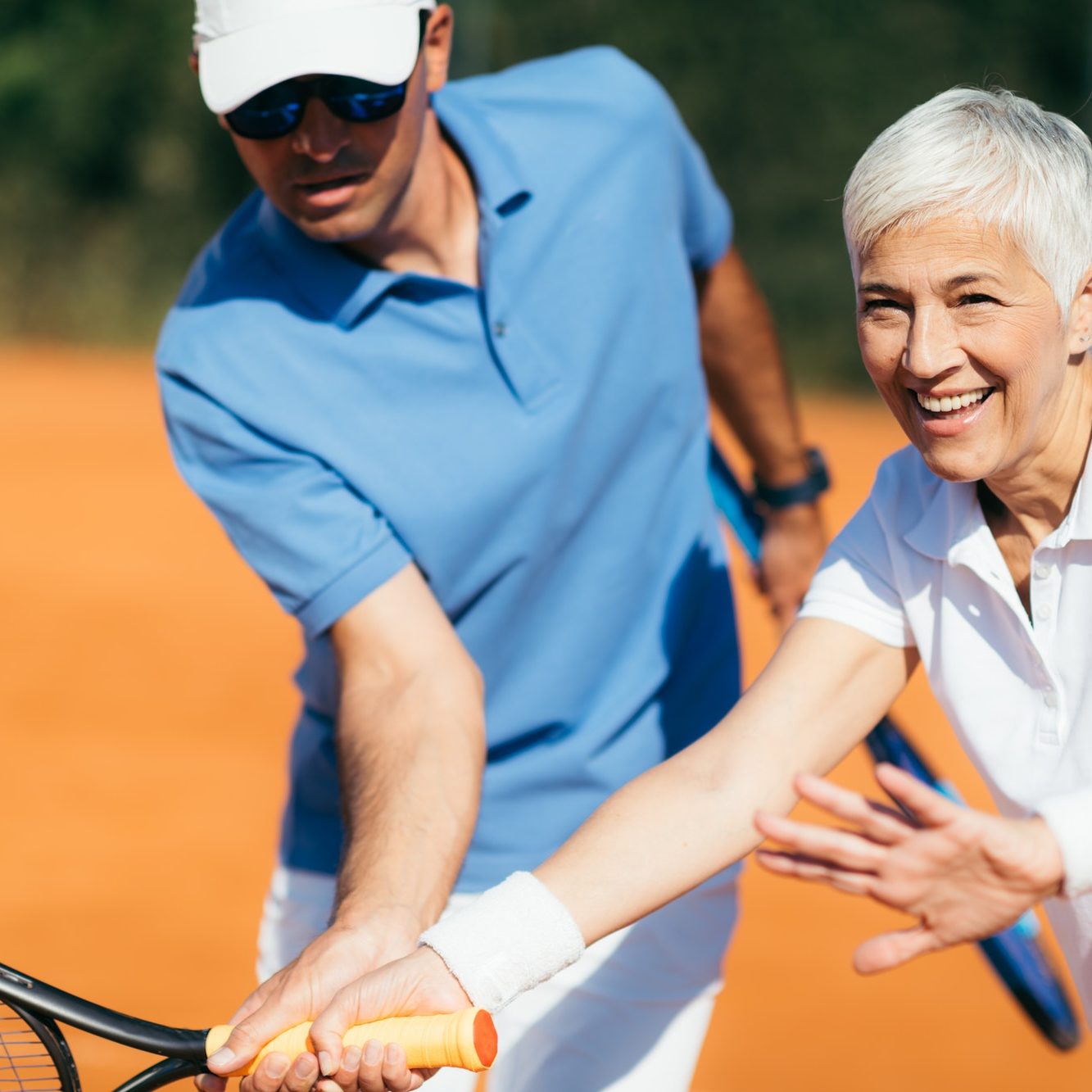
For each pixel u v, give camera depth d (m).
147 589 14.20
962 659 2.81
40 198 34.19
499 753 3.88
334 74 3.29
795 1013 6.57
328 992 2.83
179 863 8.08
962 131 2.45
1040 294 2.48
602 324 3.76
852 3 33.16
